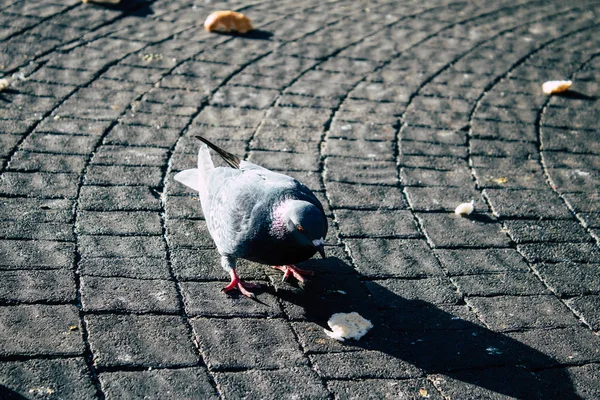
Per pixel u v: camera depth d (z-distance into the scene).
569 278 1.98
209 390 1.66
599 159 2.40
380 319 1.85
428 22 3.07
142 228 2.01
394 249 2.03
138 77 2.57
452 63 2.80
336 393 1.69
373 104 2.55
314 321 1.83
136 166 2.21
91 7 2.93
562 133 2.50
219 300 1.85
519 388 1.72
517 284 1.96
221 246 1.85
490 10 3.27
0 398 1.59
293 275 1.93
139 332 1.75
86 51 2.67
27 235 1.94
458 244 2.06
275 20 3.00
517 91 2.68
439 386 1.72
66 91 2.46
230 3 3.10
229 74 2.63
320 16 3.06
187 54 2.71
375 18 3.07
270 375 1.71
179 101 2.48
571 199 2.23
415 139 2.41
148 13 2.94
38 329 1.72
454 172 2.30
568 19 3.25
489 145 2.42
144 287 1.85
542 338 1.83
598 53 2.95
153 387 1.65
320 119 2.46
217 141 2.33
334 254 2.00
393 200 2.18
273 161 2.27
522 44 2.97
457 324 1.85
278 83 2.61
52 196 2.07
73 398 1.61
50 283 1.82
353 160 2.31
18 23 2.76
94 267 1.88
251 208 1.79
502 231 2.11
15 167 2.14
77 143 2.26
